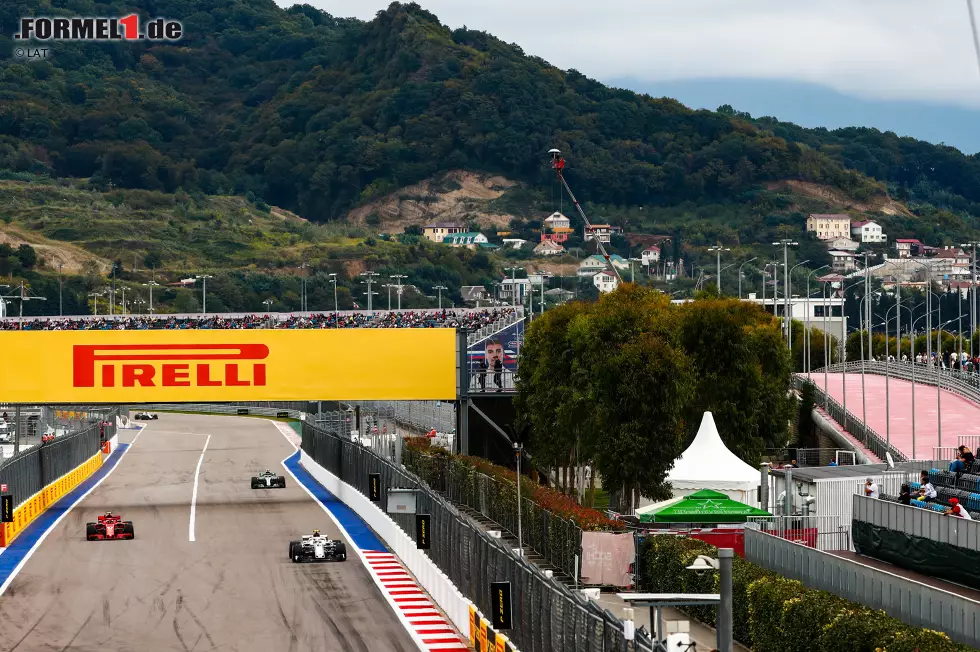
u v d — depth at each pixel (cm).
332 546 14325
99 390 18188
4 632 10762
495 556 9538
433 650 9919
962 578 9894
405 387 18762
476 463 17062
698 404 18288
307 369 18550
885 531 11081
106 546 15625
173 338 18312
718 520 11188
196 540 16100
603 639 7250
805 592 8538
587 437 16388
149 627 10900
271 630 10712
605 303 19050
